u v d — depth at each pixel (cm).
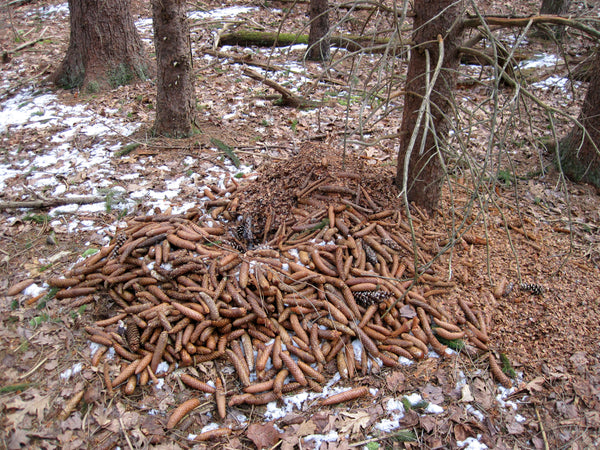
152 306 305
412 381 279
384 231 348
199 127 546
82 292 315
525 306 320
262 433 251
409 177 377
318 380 277
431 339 295
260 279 300
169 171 468
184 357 277
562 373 285
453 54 329
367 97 271
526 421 263
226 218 389
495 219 392
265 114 604
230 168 475
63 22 1043
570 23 275
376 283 306
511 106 265
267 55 831
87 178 456
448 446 249
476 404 269
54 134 547
